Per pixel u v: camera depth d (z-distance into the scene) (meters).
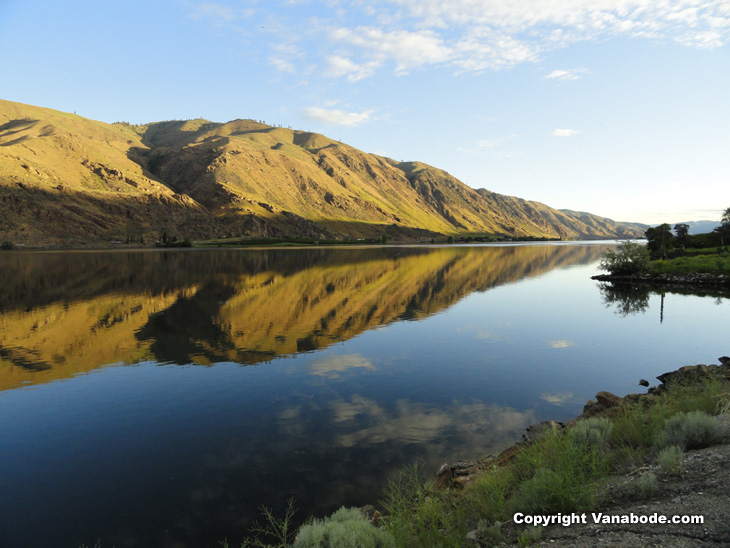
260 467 10.41
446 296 45.16
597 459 7.04
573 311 35.75
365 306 37.94
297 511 8.54
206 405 14.86
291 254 145.75
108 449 11.55
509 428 12.65
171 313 33.75
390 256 133.38
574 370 18.97
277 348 23.20
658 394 12.95
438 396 15.67
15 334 26.47
